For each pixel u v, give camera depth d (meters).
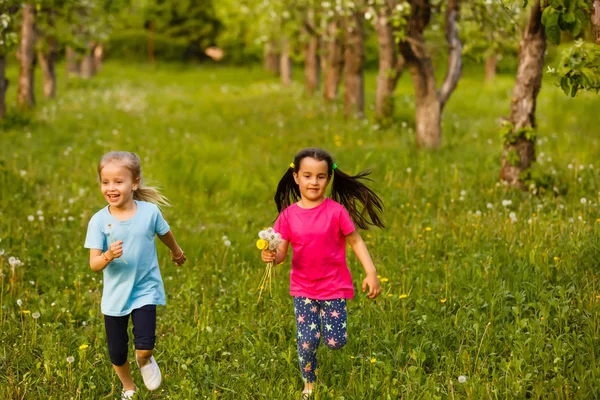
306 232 4.18
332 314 4.27
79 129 16.69
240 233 8.15
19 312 5.50
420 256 6.84
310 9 21.30
